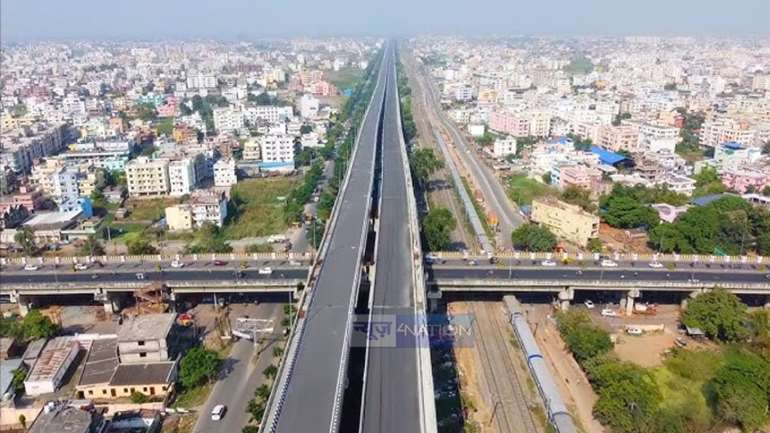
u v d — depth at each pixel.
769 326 171.62
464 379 155.38
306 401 118.94
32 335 167.00
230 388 150.12
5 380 147.38
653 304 198.62
